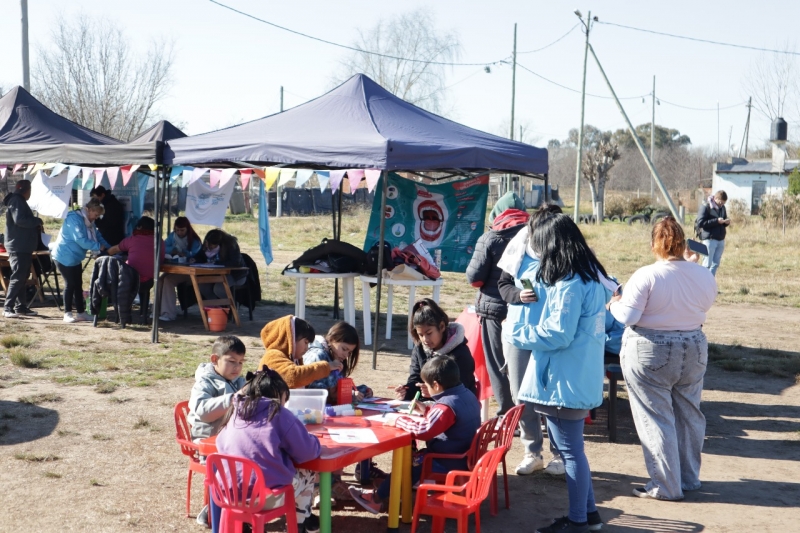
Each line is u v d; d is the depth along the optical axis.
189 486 4.99
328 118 9.48
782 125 45.34
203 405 4.79
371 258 10.17
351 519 5.02
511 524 5.01
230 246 11.17
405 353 9.87
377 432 4.67
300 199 36.62
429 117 9.98
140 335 10.34
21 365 8.52
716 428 7.20
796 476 5.96
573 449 4.62
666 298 5.17
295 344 5.18
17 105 13.20
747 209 41.25
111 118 30.70
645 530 4.91
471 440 4.85
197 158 9.21
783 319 13.44
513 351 5.52
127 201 13.05
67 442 6.27
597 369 4.57
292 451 4.16
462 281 17.27
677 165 81.06
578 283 4.50
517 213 6.02
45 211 11.38
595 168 46.72
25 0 17.98
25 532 4.69
